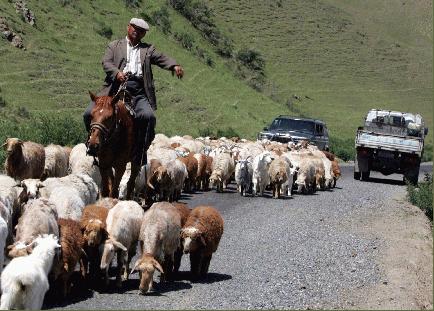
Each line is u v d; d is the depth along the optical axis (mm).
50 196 11453
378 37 140500
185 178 19844
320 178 23094
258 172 20484
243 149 24484
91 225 9500
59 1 73500
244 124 67000
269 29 122312
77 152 17641
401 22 153875
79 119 51031
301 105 102188
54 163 17281
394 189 25703
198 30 101000
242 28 118562
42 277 7758
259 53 109000
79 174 13281
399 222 17406
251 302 9352
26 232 9148
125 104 12820
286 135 32781
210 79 81625
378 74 124500
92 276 9906
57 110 51875
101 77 61844
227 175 21266
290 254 12438
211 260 11711
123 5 84875
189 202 18094
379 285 10938
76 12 73812
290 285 10406
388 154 28328
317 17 135125
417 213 19562
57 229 9477
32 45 61719
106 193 13156
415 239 15367
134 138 13047
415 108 114562
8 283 7516
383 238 14891
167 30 89375
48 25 67312
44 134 28766
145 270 9398
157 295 9469
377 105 111375
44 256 8156
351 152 50406
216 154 22594
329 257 12453
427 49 144750
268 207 17891
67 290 9273
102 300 9031
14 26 62000
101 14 78500
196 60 85000
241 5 124188
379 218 17719
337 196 21688
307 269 11445
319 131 34062
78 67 61969
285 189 21016
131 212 10305
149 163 17609
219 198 19344
